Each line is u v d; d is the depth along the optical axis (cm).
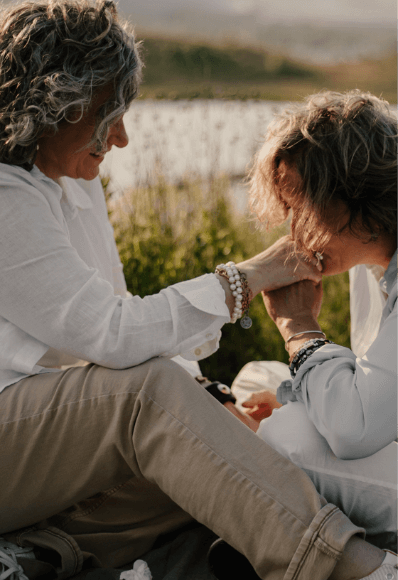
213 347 154
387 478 130
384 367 123
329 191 129
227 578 138
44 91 130
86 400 132
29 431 134
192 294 139
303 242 140
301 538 116
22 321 135
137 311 136
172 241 336
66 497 139
